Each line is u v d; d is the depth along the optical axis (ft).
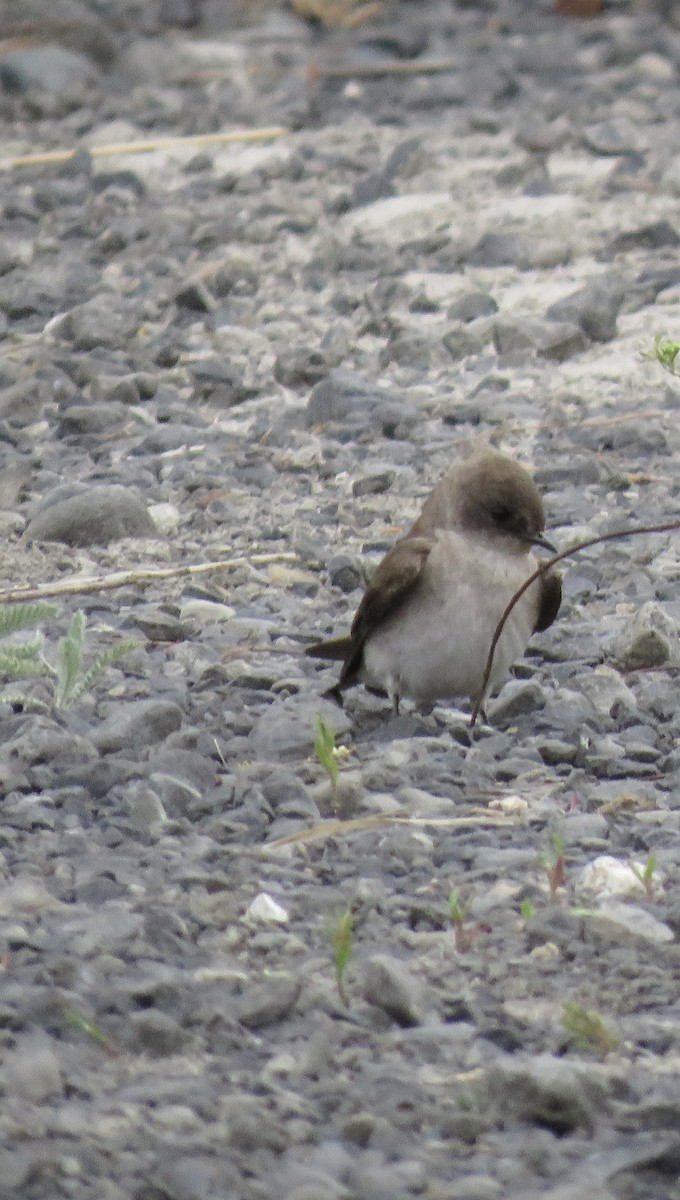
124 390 58.90
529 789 33.81
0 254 72.54
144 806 32.04
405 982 26.00
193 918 28.73
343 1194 21.48
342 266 70.49
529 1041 25.34
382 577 36.06
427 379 59.82
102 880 29.50
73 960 26.71
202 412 58.13
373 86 98.22
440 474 52.39
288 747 35.14
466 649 35.94
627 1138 22.93
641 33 108.06
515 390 58.34
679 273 66.49
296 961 27.53
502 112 91.86
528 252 69.21
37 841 31.30
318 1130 23.13
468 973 27.14
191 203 79.36
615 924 27.94
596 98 93.04
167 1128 23.09
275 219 76.54
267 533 48.03
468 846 31.37
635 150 83.20
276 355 62.13
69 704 36.86
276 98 95.71
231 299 67.67
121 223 75.31
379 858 30.86
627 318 63.52
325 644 38.63
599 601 43.21
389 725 36.60
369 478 51.16
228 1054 25.04
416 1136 23.07
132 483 52.06
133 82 100.01
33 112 94.22
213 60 102.01
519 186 79.05
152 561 46.47
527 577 36.14
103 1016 25.54
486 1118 23.32
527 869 30.45
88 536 47.70
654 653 39.22
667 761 34.71
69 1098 23.79
